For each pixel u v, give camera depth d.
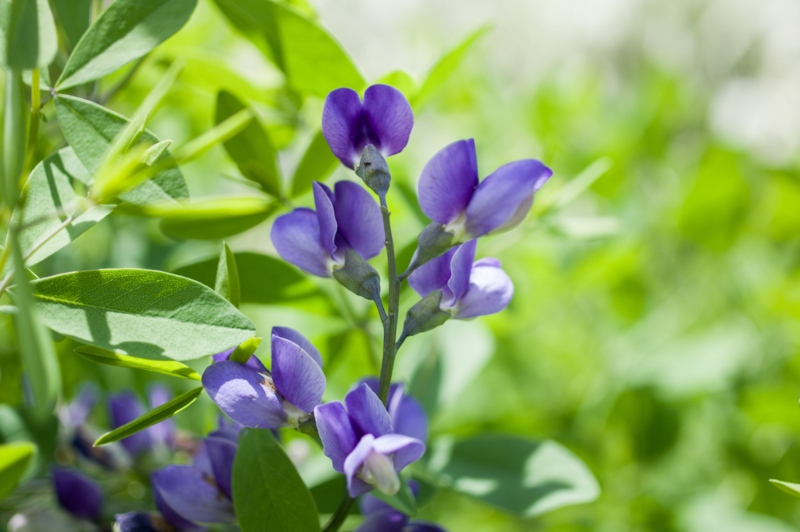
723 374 0.63
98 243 0.53
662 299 0.72
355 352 0.46
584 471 0.42
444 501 0.63
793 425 0.57
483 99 0.74
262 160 0.41
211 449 0.38
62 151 0.38
